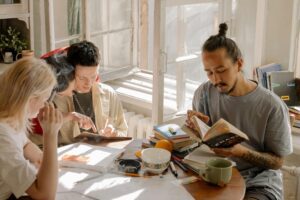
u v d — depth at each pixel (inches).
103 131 91.0
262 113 80.1
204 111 88.2
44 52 106.6
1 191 61.3
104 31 126.7
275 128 79.6
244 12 120.8
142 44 142.2
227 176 67.5
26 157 72.6
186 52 113.4
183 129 80.8
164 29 103.2
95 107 94.3
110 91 98.5
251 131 82.0
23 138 70.3
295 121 113.4
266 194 77.4
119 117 99.3
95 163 72.9
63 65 86.3
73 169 71.9
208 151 76.7
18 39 102.7
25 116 61.9
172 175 70.9
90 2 120.8
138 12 135.5
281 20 122.3
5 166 59.9
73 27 117.5
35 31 105.0
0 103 61.0
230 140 72.1
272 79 117.6
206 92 87.0
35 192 60.4
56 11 112.4
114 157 75.9
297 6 121.4
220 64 77.3
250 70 124.0
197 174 71.4
